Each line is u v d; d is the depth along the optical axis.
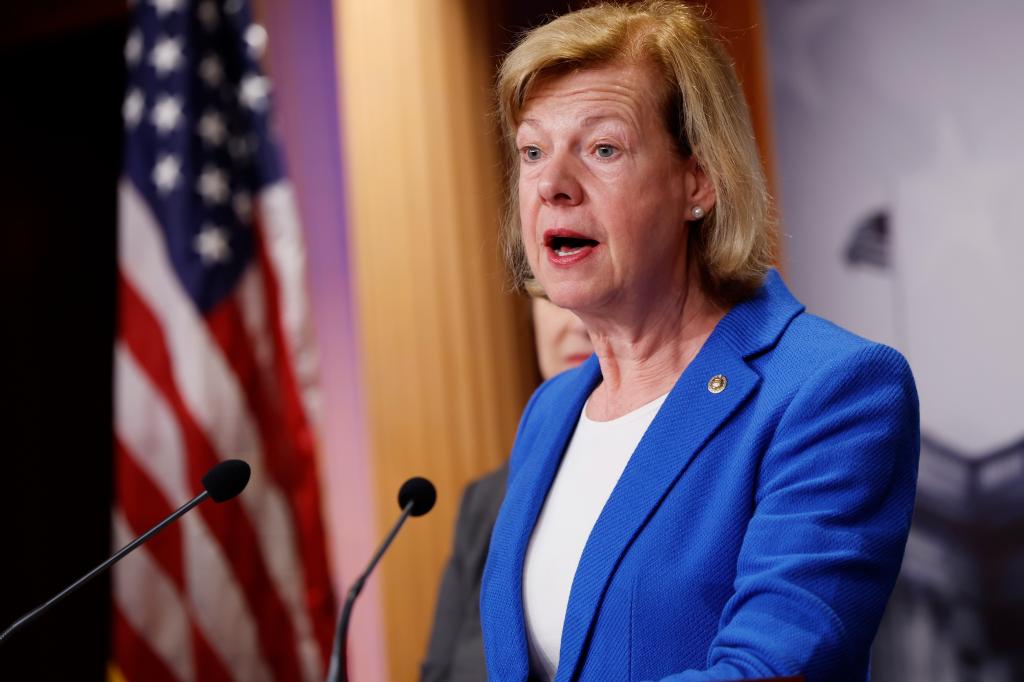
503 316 6.14
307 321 7.05
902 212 5.75
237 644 6.64
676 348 2.48
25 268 9.87
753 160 2.45
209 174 7.07
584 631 2.15
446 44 6.35
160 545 6.69
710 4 6.20
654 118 2.39
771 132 6.08
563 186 2.38
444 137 6.29
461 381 6.15
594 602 2.15
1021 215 5.48
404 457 6.26
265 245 7.10
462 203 6.23
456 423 6.14
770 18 6.09
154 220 7.03
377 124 6.46
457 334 6.18
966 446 5.58
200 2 7.31
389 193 6.39
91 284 10.20
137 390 6.80
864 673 2.04
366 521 7.86
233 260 7.01
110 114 10.22
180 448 6.75
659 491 2.18
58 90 9.89
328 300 8.04
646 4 2.54
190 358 6.79
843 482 1.99
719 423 2.20
